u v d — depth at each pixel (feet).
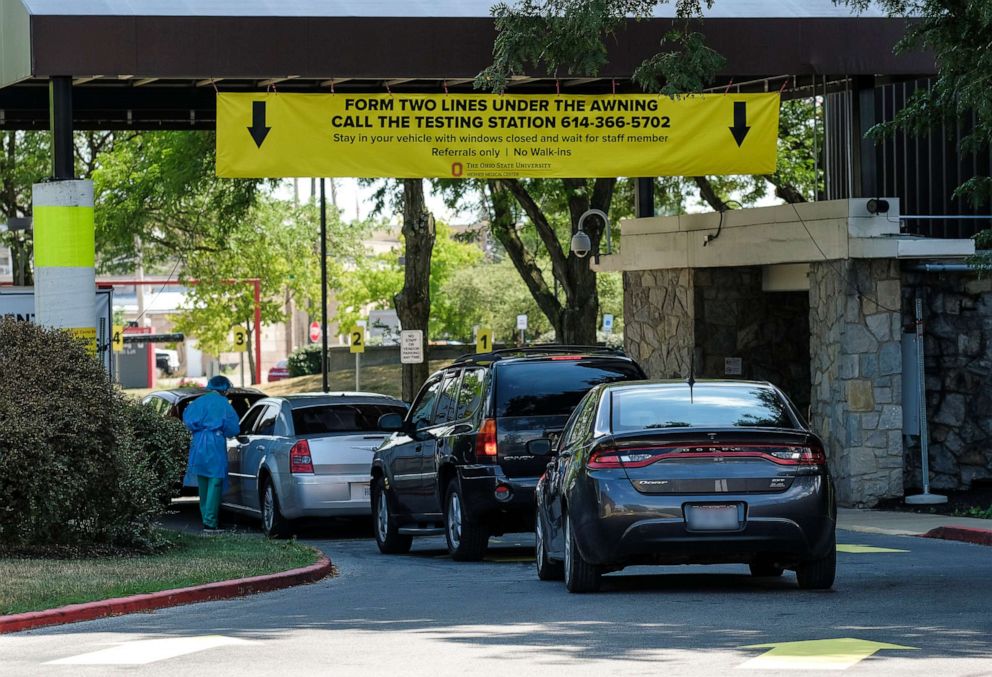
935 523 92.07
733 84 107.96
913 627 45.19
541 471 71.36
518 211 188.03
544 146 102.94
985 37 80.79
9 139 215.51
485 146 102.58
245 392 118.73
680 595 55.11
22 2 95.55
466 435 72.90
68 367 70.54
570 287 159.63
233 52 97.14
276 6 98.73
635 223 130.21
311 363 306.96
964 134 113.29
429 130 102.12
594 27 83.56
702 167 103.91
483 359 75.00
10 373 69.26
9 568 62.13
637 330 132.05
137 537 72.18
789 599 53.01
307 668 40.16
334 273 326.24
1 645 46.57
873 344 105.70
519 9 92.73
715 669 37.78
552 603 53.72
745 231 114.42
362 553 84.07
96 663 41.73
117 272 248.11
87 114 128.47
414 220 163.22
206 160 173.78
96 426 69.72
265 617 52.47
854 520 96.53
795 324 125.49
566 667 38.91
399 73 98.99
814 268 109.60
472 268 350.64
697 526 52.49
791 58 102.17
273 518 91.66
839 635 43.62
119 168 204.33
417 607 54.29
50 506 68.03
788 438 53.36
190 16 96.48
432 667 39.68
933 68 103.45
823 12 102.78
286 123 101.04
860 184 106.22
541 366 72.69
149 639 46.73
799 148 186.39
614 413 55.88
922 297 110.73
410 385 163.84
